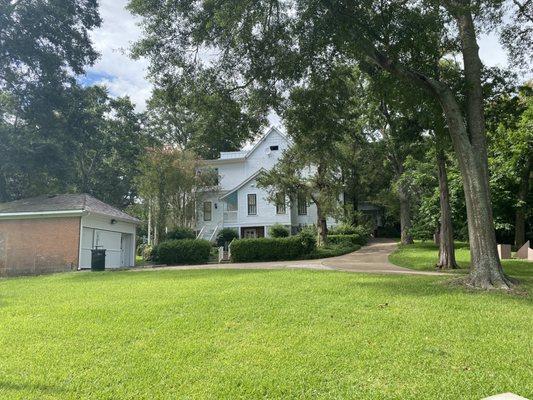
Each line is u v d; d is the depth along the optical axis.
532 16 14.54
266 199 31.55
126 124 45.97
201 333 6.84
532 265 18.19
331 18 10.96
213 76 13.83
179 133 48.28
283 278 12.95
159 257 25.58
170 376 5.11
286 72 13.10
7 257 23.59
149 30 12.79
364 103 22.23
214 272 16.03
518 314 7.96
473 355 5.62
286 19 12.59
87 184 45.81
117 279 14.89
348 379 4.89
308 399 4.41
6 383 5.00
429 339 6.32
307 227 34.69
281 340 6.36
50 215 23.52
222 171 40.75
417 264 19.41
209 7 12.12
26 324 7.74
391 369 5.16
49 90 29.64
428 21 10.96
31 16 27.84
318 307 8.45
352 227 35.22
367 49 11.56
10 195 35.41
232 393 4.60
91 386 4.89
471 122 12.19
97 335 6.90
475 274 11.31
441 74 13.24
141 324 7.47
